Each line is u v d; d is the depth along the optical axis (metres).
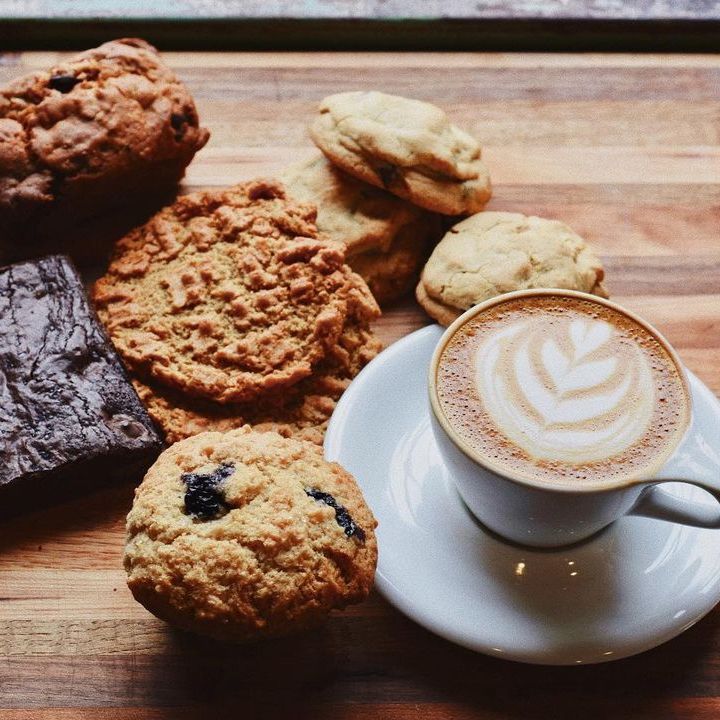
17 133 0.58
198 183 0.63
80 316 0.55
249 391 0.54
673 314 0.59
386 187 0.58
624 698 0.49
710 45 0.70
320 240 0.57
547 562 0.50
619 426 0.48
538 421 0.48
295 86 0.67
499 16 0.69
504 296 0.50
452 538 0.51
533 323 0.50
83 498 0.54
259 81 0.67
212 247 0.57
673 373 0.49
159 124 0.59
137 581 0.47
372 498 0.51
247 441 0.49
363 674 0.50
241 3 0.68
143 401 0.54
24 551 0.52
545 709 0.49
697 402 0.52
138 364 0.55
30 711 0.49
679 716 0.49
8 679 0.49
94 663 0.50
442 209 0.58
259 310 0.55
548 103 0.67
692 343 0.58
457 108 0.67
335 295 0.56
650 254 0.62
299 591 0.47
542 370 0.49
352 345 0.56
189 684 0.49
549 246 0.57
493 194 0.63
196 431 0.54
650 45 0.70
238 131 0.65
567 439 0.47
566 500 0.46
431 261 0.57
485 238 0.58
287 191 0.58
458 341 0.50
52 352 0.54
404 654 0.50
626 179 0.64
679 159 0.65
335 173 0.60
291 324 0.55
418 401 0.54
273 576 0.46
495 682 0.50
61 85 0.59
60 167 0.57
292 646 0.50
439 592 0.49
